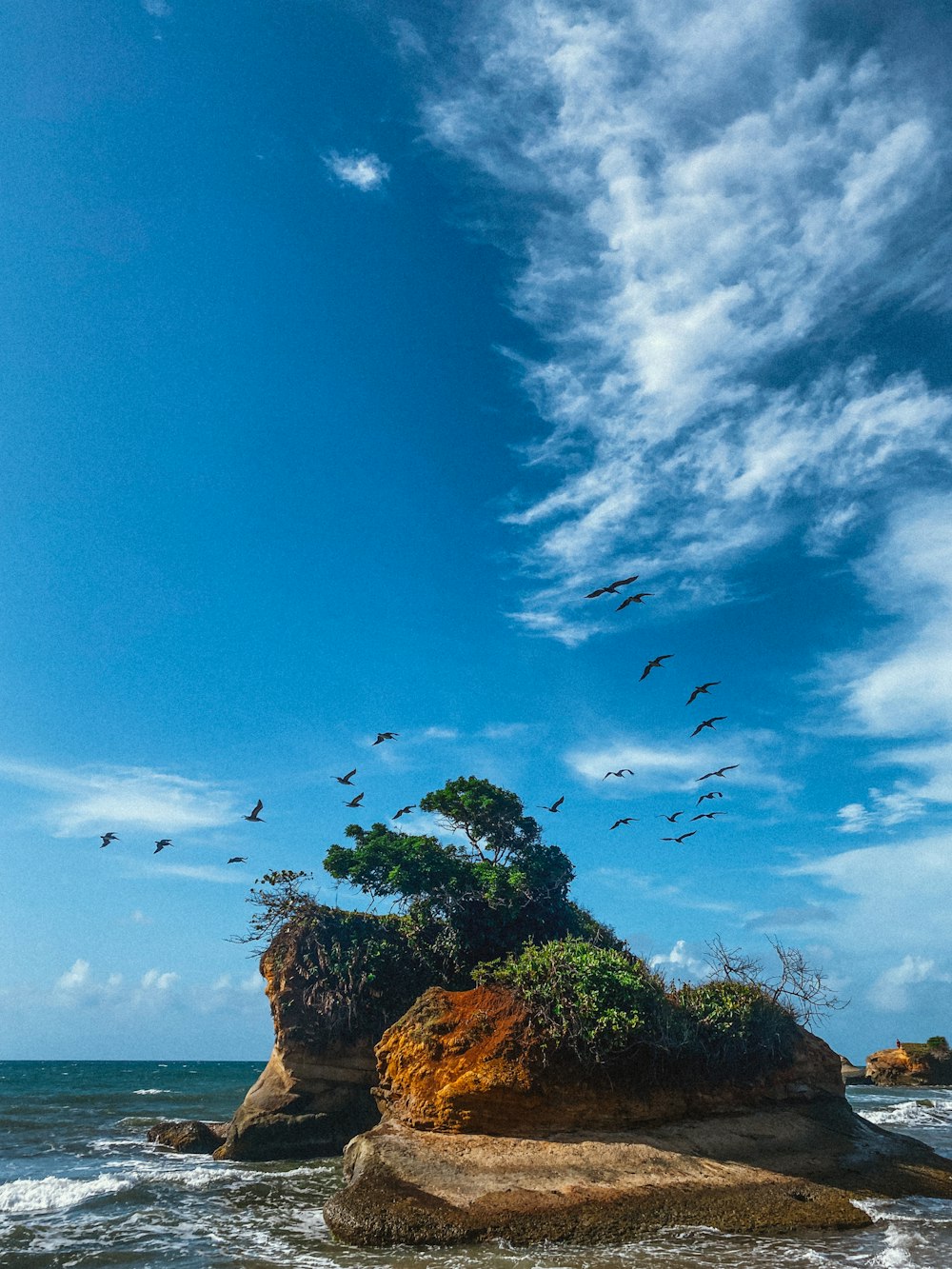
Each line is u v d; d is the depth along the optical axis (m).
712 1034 24.14
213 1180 25.02
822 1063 26.28
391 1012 32.78
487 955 34.03
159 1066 163.88
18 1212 20.84
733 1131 22.86
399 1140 21.48
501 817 37.41
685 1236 17.61
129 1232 18.94
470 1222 17.86
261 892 34.59
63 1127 40.28
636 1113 22.53
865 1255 16.38
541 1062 22.08
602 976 23.22
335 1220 18.50
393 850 35.12
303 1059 31.55
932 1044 74.06
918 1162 23.03
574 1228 17.70
